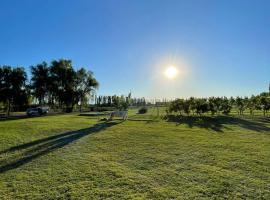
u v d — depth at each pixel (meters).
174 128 20.14
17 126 19.98
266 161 9.62
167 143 13.26
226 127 21.39
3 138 14.29
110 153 10.93
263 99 35.28
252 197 6.30
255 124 24.41
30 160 9.73
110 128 19.67
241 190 6.75
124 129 19.06
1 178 7.68
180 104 35.88
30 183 7.23
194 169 8.60
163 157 10.23
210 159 9.95
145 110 46.22
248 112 48.41
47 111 49.56
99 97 73.94
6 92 54.34
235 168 8.72
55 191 6.64
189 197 6.28
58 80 60.81
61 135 15.77
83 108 69.94
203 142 13.62
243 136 15.98
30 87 59.59
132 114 41.16
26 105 61.50
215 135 16.33
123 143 13.20
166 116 35.28
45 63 61.03
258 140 14.41
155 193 6.51
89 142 13.45
